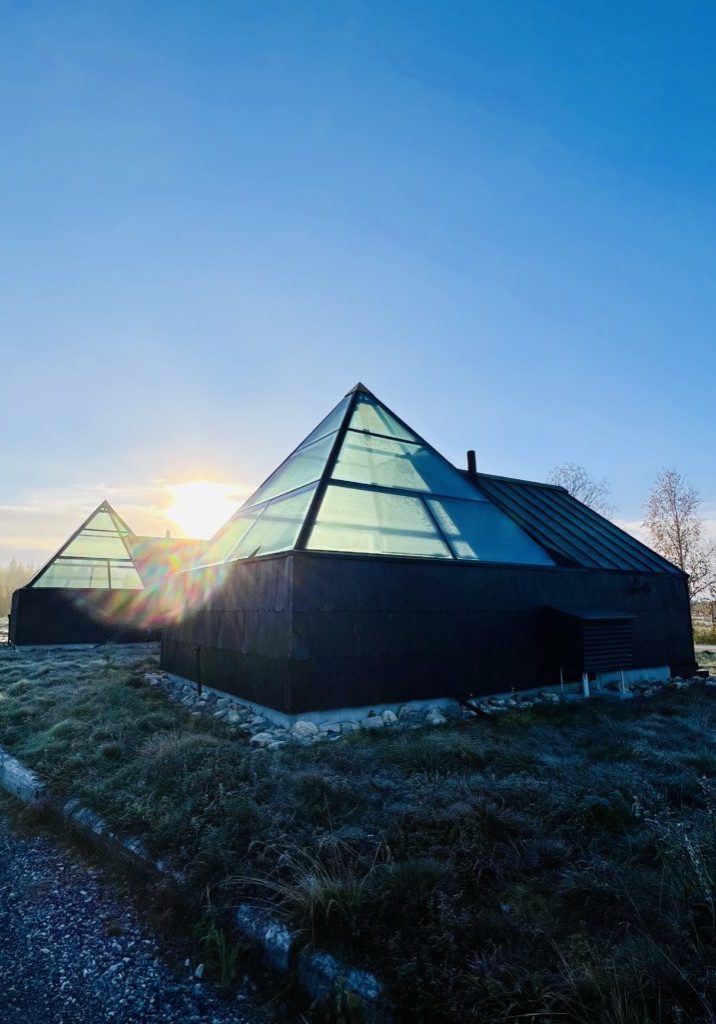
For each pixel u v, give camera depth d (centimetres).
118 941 340
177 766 548
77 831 479
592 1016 241
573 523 1428
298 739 676
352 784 502
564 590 1089
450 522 1028
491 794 461
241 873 364
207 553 1217
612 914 311
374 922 304
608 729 725
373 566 836
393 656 826
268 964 305
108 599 2200
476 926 299
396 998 258
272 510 1046
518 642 983
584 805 436
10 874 428
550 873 359
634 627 1226
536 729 725
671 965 256
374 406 1162
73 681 1170
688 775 522
